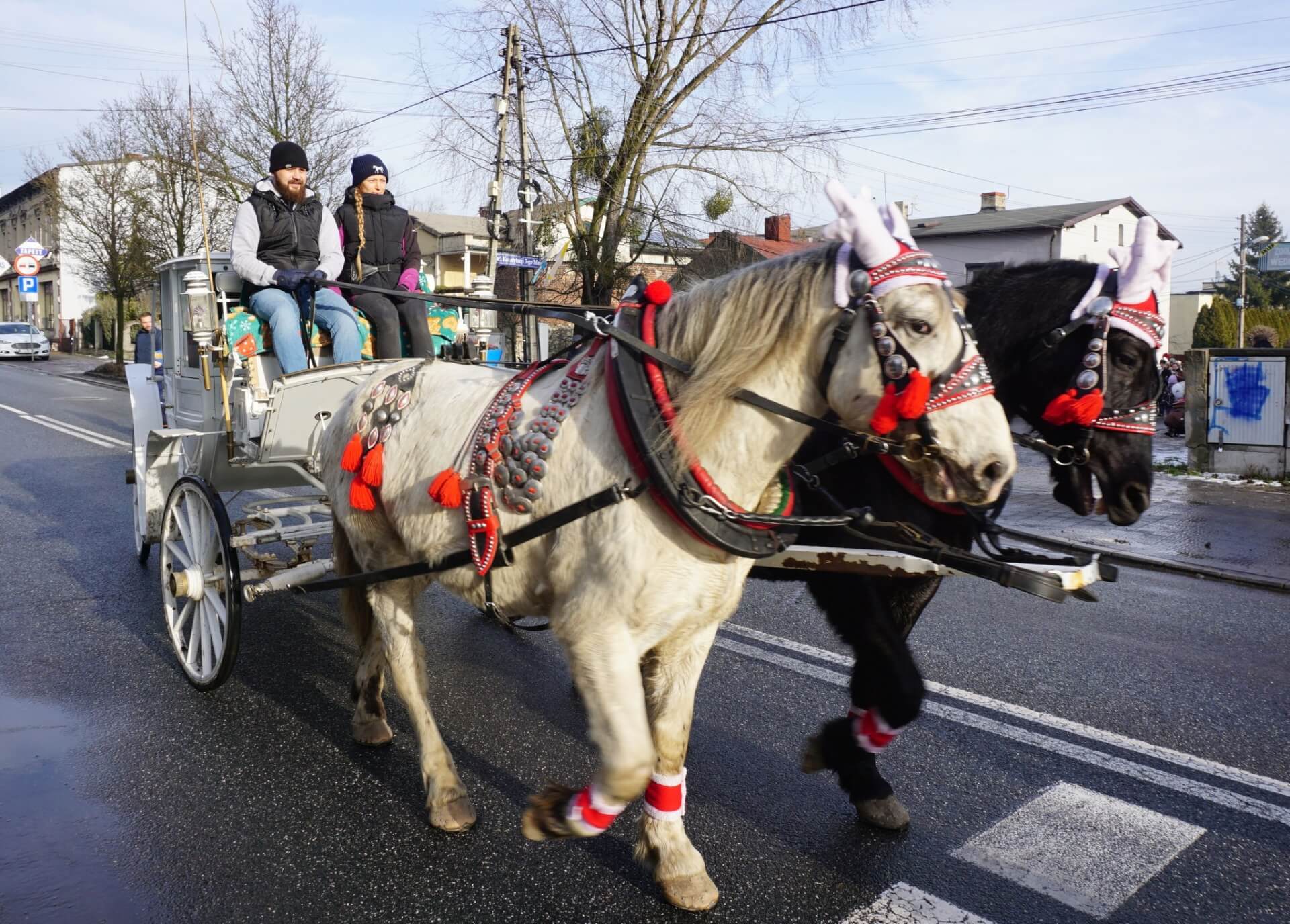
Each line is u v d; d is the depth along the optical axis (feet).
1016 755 13.51
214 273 18.48
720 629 18.80
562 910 10.12
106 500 31.63
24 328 113.91
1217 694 15.74
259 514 17.15
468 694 15.84
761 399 8.70
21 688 15.89
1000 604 20.75
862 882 10.54
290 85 62.13
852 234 8.10
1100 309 10.57
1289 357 35.53
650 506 8.82
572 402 9.57
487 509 9.81
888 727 11.27
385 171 20.16
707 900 10.02
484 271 79.51
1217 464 37.35
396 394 11.93
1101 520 29.43
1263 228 255.70
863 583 11.02
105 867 10.84
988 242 105.29
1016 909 10.05
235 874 10.75
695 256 63.05
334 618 19.53
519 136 62.23
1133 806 12.11
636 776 8.84
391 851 11.21
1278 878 10.60
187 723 14.64
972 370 8.05
